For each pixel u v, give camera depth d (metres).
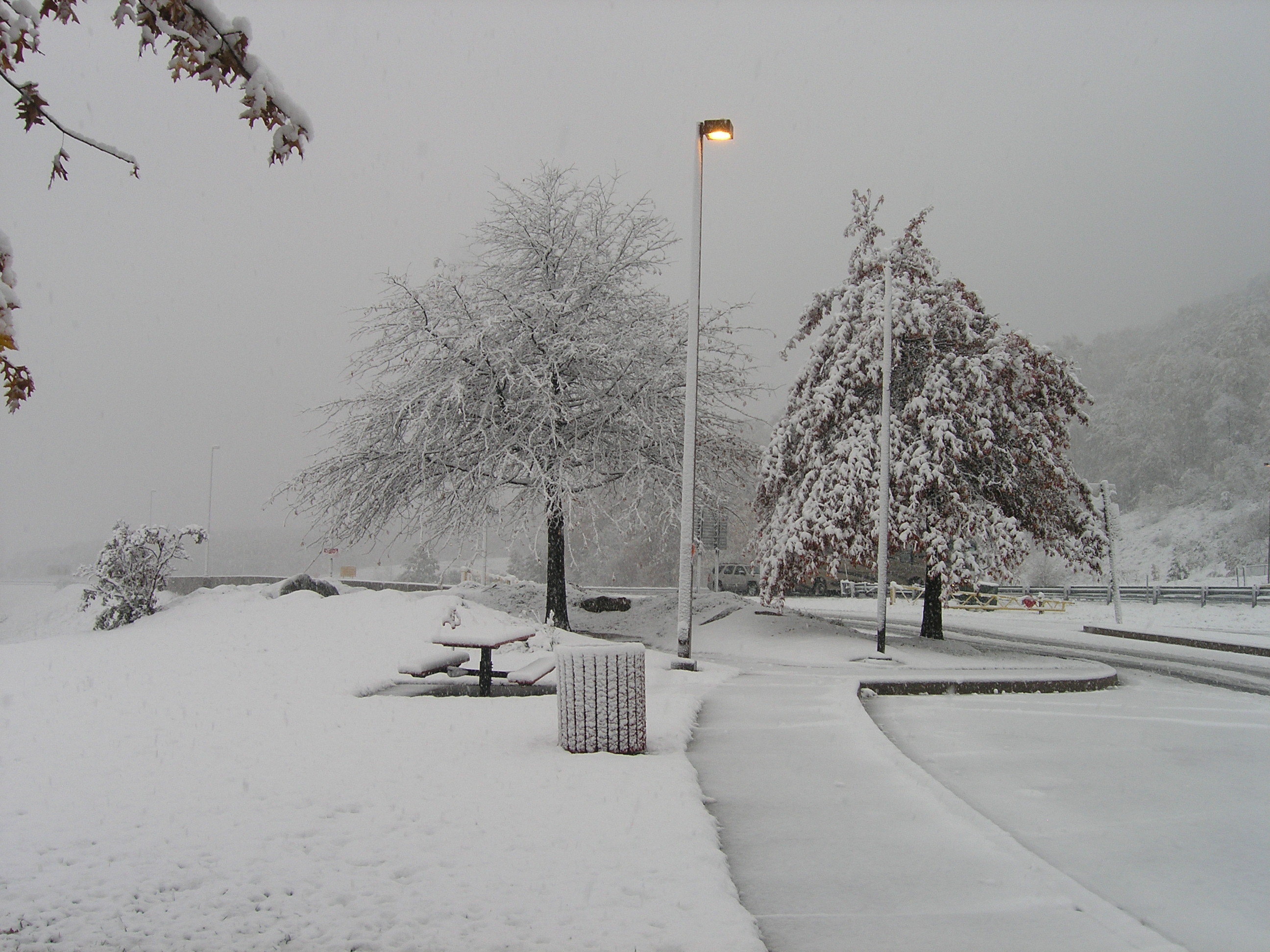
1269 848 6.28
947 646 21.62
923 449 20.83
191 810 5.76
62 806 5.85
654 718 9.66
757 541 26.03
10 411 2.96
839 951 4.11
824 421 22.39
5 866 4.71
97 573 18.28
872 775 7.56
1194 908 5.12
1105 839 6.46
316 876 4.62
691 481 14.97
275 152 3.46
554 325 21.52
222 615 16.31
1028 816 7.07
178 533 19.03
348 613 15.59
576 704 7.88
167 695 10.59
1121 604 41.12
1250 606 34.97
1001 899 4.77
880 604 18.44
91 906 4.20
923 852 5.56
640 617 25.44
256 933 3.94
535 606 25.23
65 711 9.51
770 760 8.12
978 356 22.33
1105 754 9.53
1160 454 88.56
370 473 21.27
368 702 10.41
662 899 4.38
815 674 15.27
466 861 4.87
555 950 3.80
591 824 5.57
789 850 5.59
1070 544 22.73
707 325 22.89
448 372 20.95
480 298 21.66
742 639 21.86
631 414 21.03
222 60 3.28
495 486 21.55
